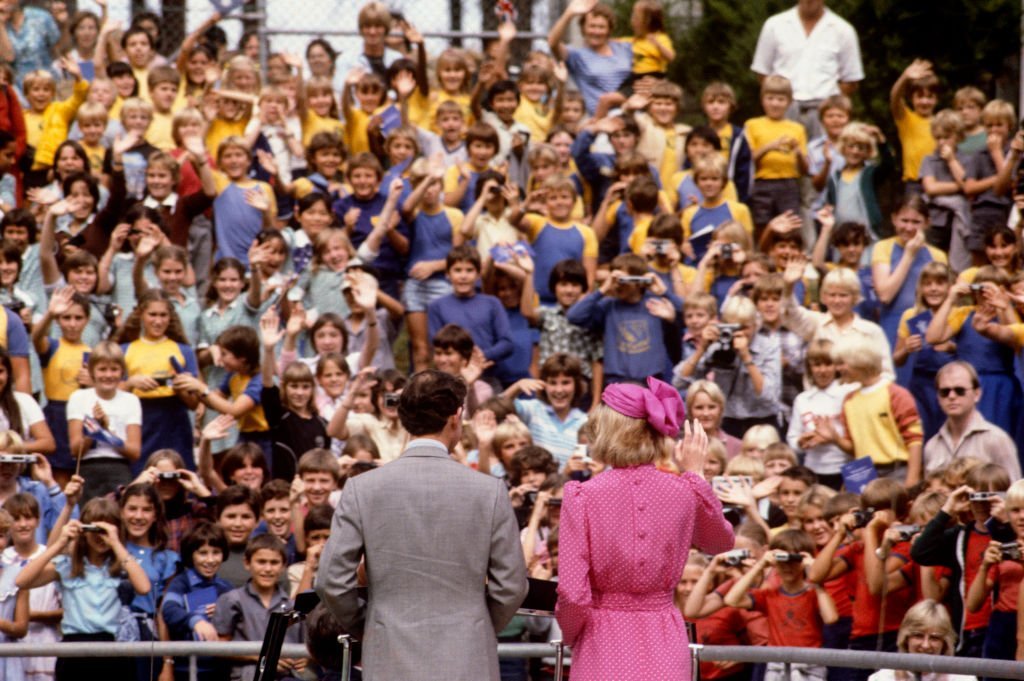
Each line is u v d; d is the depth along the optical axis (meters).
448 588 17.95
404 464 18.30
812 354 33.62
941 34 51.59
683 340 36.47
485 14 50.94
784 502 29.72
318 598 18.98
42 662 23.98
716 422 32.66
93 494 32.38
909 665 20.81
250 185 41.44
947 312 34.22
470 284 37.75
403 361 42.19
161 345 35.03
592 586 18.78
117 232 37.69
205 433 33.25
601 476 18.98
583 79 47.28
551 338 37.38
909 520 27.45
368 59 48.38
